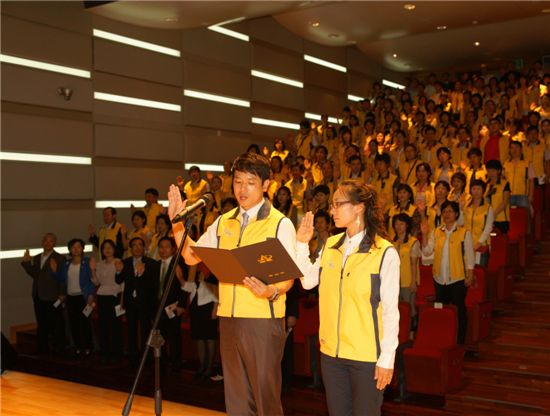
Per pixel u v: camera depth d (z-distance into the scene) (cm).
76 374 724
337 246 300
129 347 711
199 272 661
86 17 943
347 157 1005
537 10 1153
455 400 524
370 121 1174
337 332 291
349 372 292
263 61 1312
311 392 581
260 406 299
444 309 561
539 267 755
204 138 1156
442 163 878
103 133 966
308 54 1459
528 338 607
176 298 673
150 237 863
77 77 927
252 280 280
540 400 512
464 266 595
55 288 785
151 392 655
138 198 1029
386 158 876
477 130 1039
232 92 1223
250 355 298
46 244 793
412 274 625
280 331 302
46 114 891
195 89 1134
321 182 983
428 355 532
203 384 632
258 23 1303
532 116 977
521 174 795
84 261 778
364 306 286
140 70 1025
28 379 588
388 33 1304
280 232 302
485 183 715
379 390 286
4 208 841
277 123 1363
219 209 980
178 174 1103
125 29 1005
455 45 1431
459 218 672
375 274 285
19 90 848
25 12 858
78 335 782
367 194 293
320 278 305
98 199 963
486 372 563
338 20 1215
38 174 876
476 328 606
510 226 773
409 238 634
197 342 650
